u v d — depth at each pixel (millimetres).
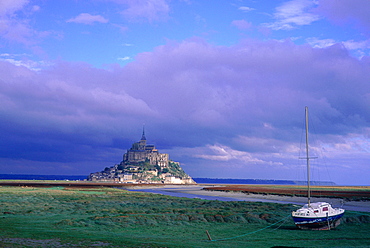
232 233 45031
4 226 42969
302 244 37469
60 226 44812
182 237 40969
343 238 41594
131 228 46344
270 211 66938
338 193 173125
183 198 112375
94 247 31281
